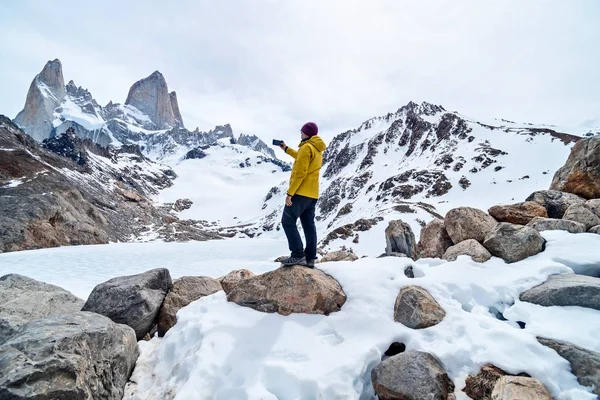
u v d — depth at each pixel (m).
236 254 31.53
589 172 7.72
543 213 6.99
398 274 5.18
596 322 3.64
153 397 3.85
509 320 4.23
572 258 4.95
